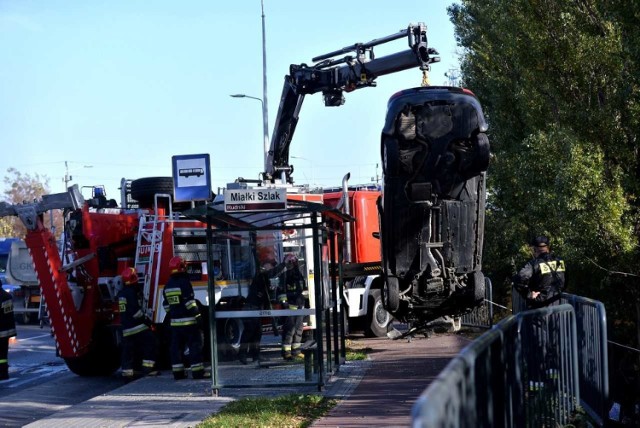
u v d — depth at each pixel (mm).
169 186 41656
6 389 37719
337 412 24891
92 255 39688
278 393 29219
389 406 25344
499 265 50062
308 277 31766
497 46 44875
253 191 28922
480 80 49906
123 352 37031
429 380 30297
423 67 42562
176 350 34969
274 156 49281
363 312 49000
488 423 14305
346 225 50156
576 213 32562
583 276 36781
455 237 34438
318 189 50062
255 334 30312
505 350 16828
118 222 41844
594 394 23188
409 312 36406
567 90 35531
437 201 33781
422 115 32938
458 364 10914
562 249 33281
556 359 22281
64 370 43719
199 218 30172
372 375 32562
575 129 34656
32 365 45938
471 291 35531
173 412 26797
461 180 33781
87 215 40406
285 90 47906
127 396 30859
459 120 33000
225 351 30375
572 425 22031
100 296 40469
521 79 39250
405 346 42875
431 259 34281
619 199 32219
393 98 33531
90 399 31328
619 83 33875
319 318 29500
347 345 44531
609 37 33594
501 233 47594
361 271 46188
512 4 37156
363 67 44562
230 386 30062
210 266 30250
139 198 42125
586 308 24438
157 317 37938
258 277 31188
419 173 33438
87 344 39438
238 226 30812
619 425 29312
